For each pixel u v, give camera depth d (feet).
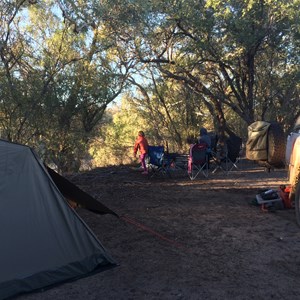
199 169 38.60
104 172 43.19
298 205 20.12
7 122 43.96
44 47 47.42
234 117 71.10
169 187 32.35
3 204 14.03
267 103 57.72
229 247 17.35
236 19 44.68
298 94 58.49
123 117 68.44
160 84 63.05
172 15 45.44
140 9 44.16
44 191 15.11
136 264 15.65
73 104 48.42
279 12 45.78
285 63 53.01
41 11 47.60
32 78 44.86
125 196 28.37
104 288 13.65
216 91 58.65
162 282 13.98
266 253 16.55
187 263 15.64
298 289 13.26
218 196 27.99
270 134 26.23
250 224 20.65
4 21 43.65
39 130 46.75
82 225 15.31
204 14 45.65
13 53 44.91
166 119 68.13
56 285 13.92
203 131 39.58
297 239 18.17
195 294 13.00
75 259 14.62
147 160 39.93
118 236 19.11
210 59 51.24
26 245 13.87
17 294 13.06
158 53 53.72
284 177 36.24
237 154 41.70
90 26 44.09
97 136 58.49
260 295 12.87
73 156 51.01
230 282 13.87
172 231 19.76
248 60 52.54
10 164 14.80
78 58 48.24
